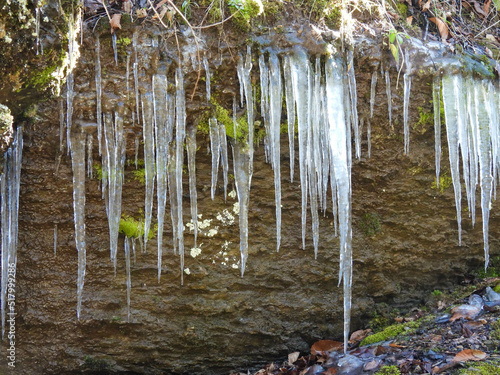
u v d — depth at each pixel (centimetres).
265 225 312
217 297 307
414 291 347
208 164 296
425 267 345
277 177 284
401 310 341
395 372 245
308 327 323
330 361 292
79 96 260
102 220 288
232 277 309
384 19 310
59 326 289
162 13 267
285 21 285
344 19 293
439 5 348
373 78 301
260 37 279
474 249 354
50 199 279
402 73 304
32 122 258
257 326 315
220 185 300
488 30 361
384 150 318
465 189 341
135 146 277
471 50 328
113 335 297
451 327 286
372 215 329
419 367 243
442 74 305
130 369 301
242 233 295
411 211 334
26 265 283
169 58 268
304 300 321
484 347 251
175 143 281
